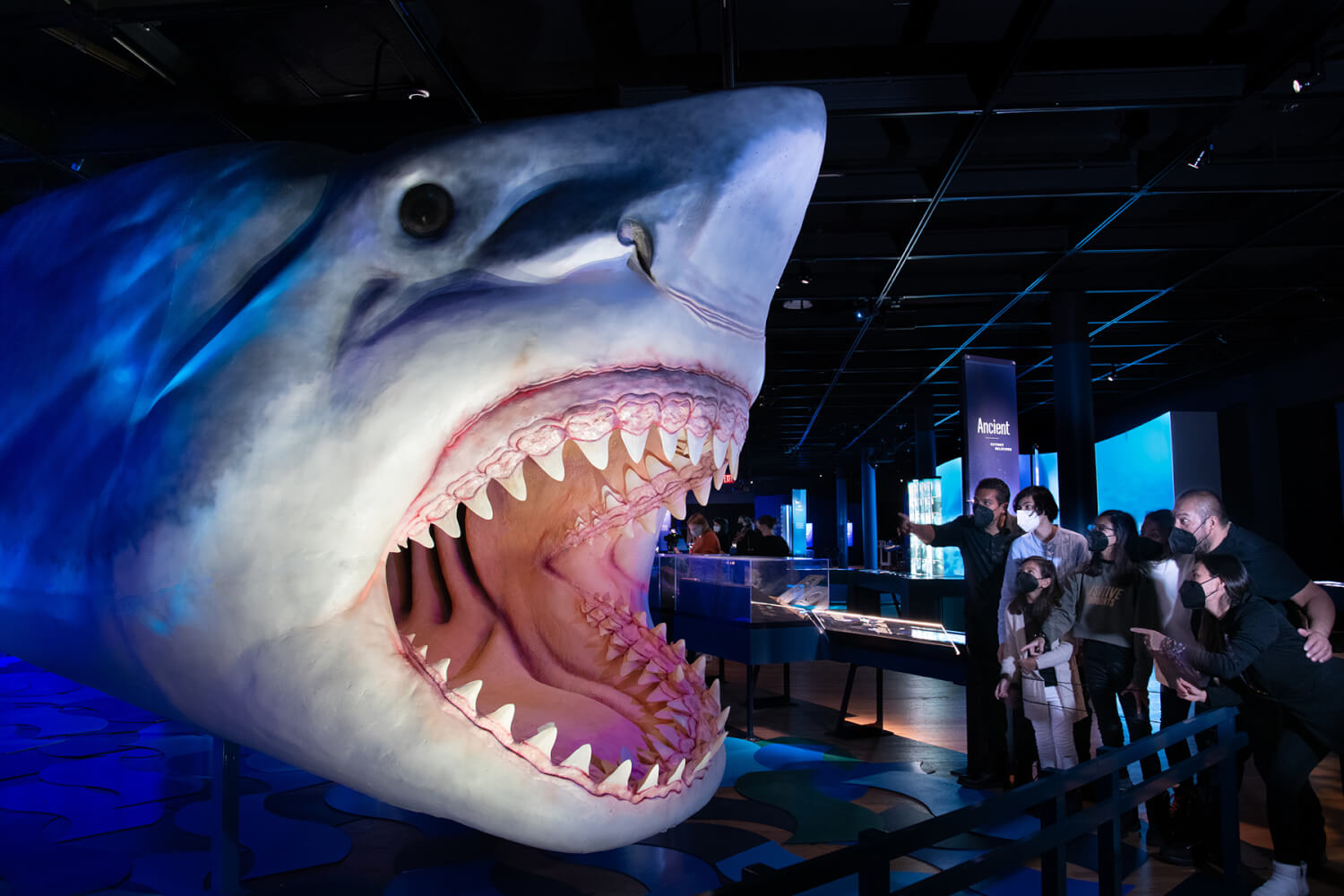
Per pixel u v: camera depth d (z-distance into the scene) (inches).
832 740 189.6
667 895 99.0
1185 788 117.7
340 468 46.8
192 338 53.8
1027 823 129.6
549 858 111.0
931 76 240.4
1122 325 498.0
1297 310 458.0
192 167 61.1
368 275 51.6
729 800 139.6
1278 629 106.3
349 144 274.4
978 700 151.5
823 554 1574.8
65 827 122.0
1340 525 522.9
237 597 46.4
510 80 249.4
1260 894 104.0
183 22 221.5
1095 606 138.7
